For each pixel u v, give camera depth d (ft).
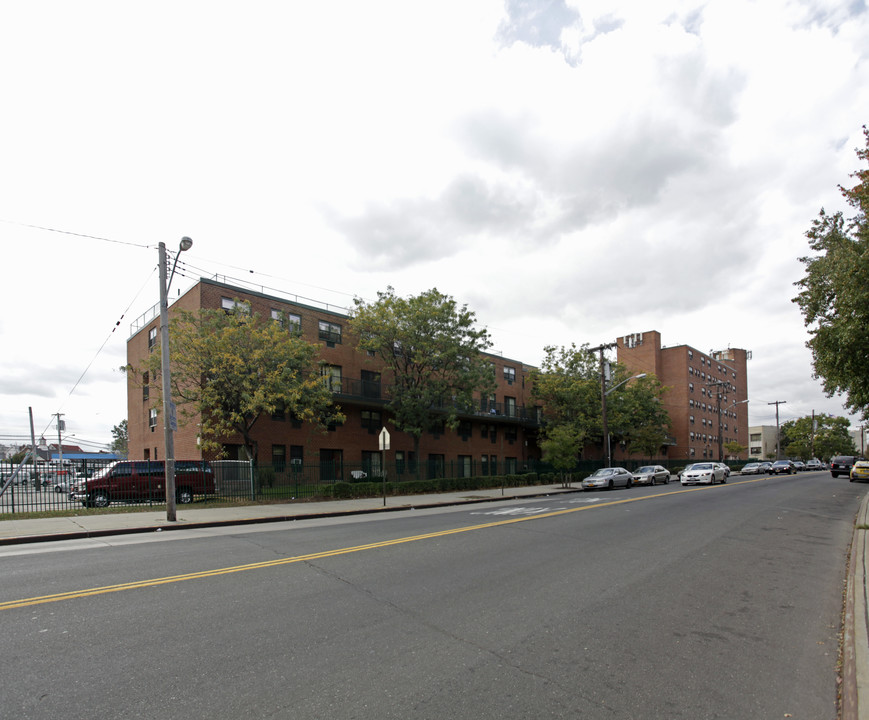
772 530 41.29
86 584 22.65
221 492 68.23
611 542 34.73
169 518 47.85
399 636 16.72
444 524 44.45
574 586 23.24
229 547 32.42
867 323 38.63
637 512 53.26
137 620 17.89
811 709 12.44
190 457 86.43
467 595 21.50
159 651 15.24
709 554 31.14
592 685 13.51
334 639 16.35
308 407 75.87
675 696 12.97
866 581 23.20
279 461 90.89
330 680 13.50
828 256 42.06
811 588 23.72
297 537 36.94
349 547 32.12
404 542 34.12
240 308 77.51
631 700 12.71
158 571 25.21
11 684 13.14
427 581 23.68
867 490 89.71
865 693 12.11
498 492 89.71
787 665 15.03
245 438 76.02
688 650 16.03
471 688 13.17
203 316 76.18
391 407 96.43
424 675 13.88
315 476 87.45
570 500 71.72
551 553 30.68
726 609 20.30
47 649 15.33
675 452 214.90
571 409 137.80
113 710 11.87
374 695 12.71
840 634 17.71
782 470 178.50
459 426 128.98
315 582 23.21
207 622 17.72
